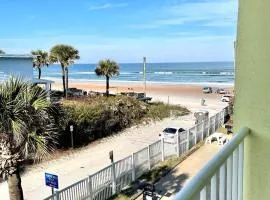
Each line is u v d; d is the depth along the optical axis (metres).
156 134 23.98
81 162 17.25
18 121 7.44
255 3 1.82
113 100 26.33
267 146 1.89
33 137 7.80
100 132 22.48
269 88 1.82
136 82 89.88
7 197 13.03
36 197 12.95
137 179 13.28
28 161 16.33
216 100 45.25
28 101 7.62
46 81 25.67
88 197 11.16
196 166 14.16
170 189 11.80
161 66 185.38
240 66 1.92
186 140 16.58
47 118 8.05
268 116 1.84
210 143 17.73
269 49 1.79
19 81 7.81
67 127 19.36
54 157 17.55
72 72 149.50
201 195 1.39
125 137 22.97
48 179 9.97
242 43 1.89
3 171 7.91
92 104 23.69
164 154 15.44
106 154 18.75
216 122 20.73
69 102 22.55
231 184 1.77
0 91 7.43
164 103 38.56
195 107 37.78
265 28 1.79
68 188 10.39
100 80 101.31
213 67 159.75
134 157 13.25
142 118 28.23
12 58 24.33
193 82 85.69
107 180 11.95
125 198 11.69
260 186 1.93
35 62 49.25
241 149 1.91
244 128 1.90
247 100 1.92
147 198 10.88
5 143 7.66
